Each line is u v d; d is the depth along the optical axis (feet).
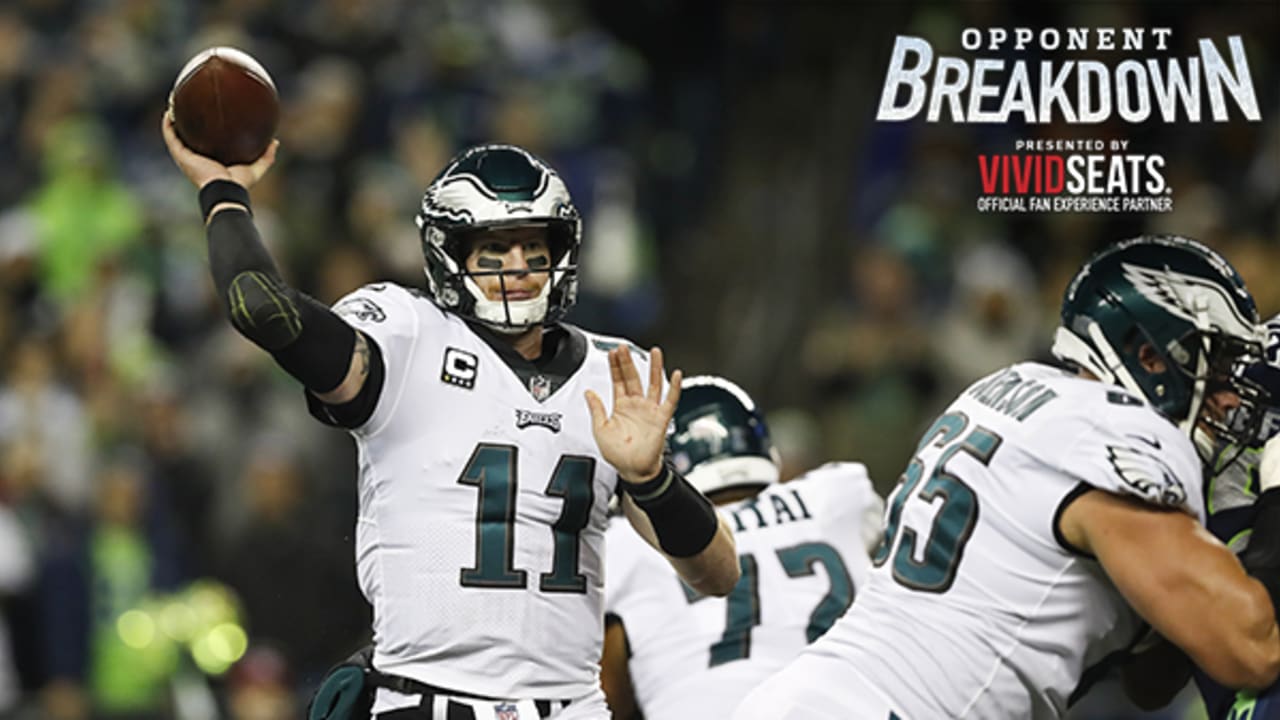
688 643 60.44
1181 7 151.74
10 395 126.41
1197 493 50.37
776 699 51.65
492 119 151.64
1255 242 135.13
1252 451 54.80
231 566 115.14
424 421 50.19
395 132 148.46
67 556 116.26
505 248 51.37
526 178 51.21
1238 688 49.14
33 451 120.26
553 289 52.08
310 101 145.59
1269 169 140.97
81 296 136.67
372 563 50.75
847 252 164.04
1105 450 50.34
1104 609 51.29
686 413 63.87
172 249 140.46
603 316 146.10
